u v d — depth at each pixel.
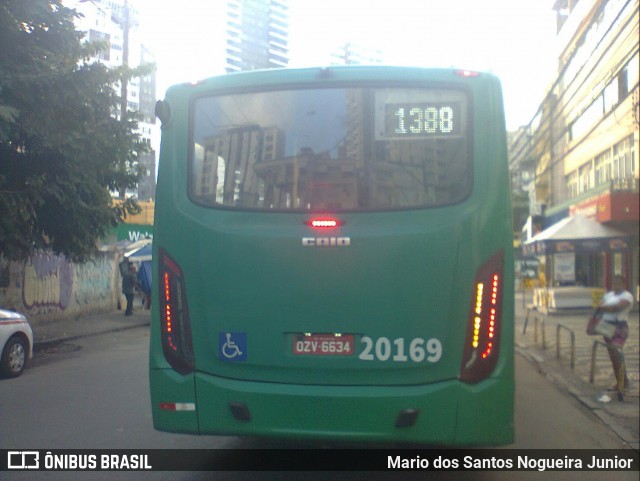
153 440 6.93
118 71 15.02
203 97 5.24
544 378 11.53
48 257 20.33
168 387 4.98
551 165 35.78
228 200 5.06
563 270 25.12
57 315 21.09
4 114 10.88
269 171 5.04
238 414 4.81
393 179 4.90
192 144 5.19
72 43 13.99
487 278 4.72
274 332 4.84
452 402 4.64
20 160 13.09
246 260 4.90
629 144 23.77
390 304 4.73
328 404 4.70
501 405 4.67
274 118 5.11
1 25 12.15
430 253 4.73
